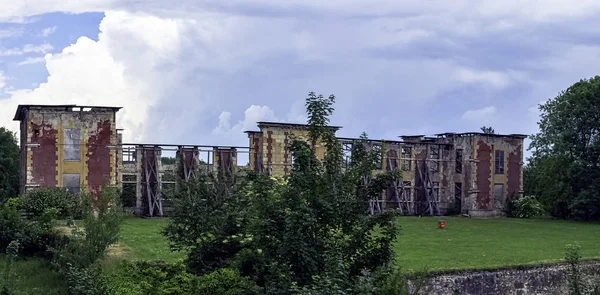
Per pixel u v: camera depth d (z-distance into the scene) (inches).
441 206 2283.5
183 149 1849.2
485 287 924.6
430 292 852.6
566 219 2133.4
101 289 713.0
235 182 836.0
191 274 741.3
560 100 2242.9
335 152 695.1
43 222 1104.2
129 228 1332.4
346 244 648.4
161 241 1088.2
